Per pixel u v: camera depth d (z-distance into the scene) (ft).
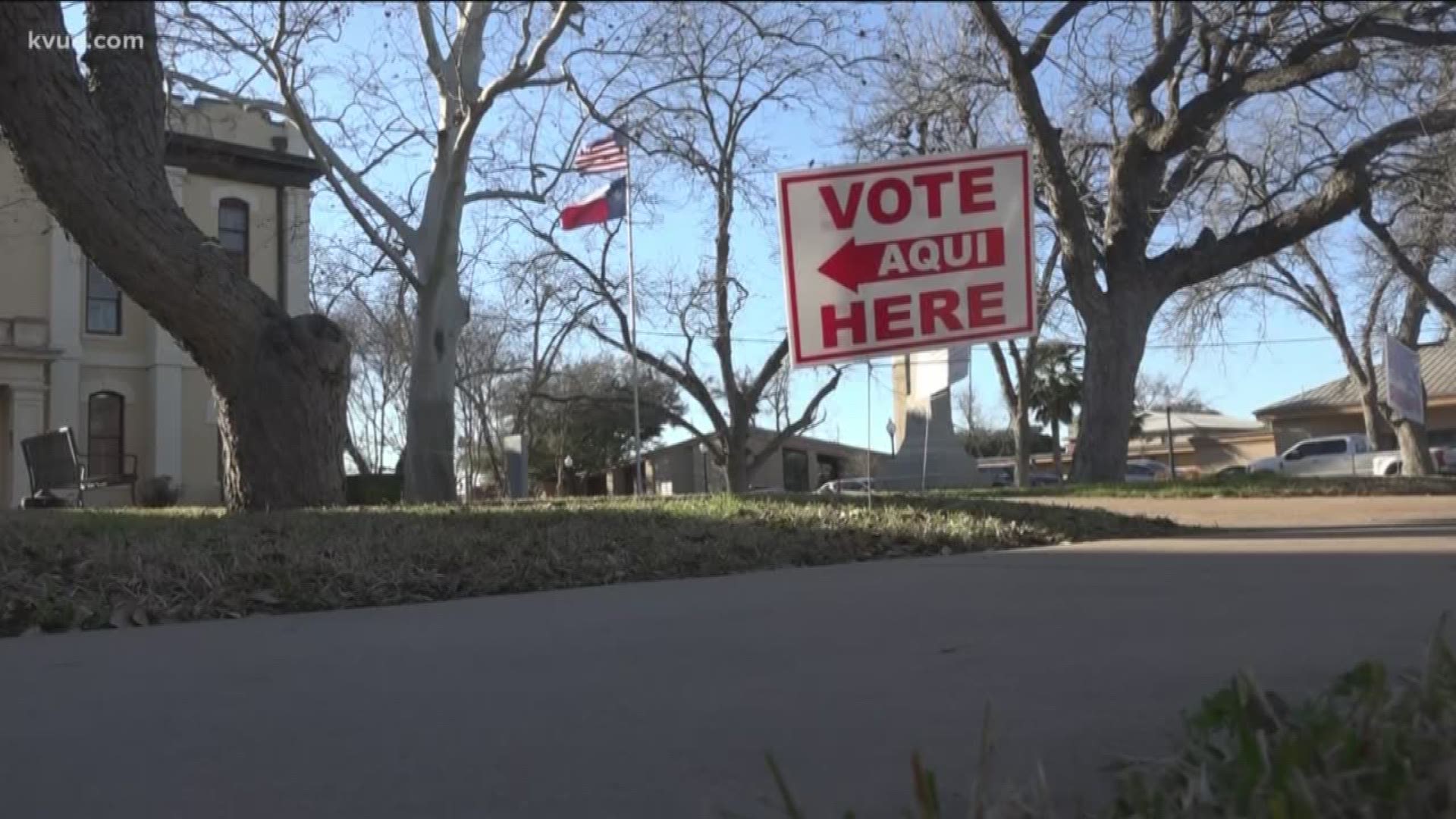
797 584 23.82
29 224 88.94
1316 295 120.47
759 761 10.92
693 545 28.48
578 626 18.98
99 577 21.75
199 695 14.32
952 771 10.37
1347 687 10.25
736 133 99.91
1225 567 24.02
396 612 21.35
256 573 22.93
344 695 14.24
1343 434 162.40
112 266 34.91
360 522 29.48
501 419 181.47
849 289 24.54
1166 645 15.43
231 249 102.78
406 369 159.22
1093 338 65.05
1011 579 23.39
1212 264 65.21
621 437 184.75
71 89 33.06
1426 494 52.70
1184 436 219.00
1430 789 7.73
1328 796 7.56
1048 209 72.59
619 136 63.82
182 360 104.32
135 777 10.97
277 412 36.63
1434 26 53.78
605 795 10.12
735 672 14.94
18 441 95.30
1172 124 61.31
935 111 69.72
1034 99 60.75
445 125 55.72
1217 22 45.42
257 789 10.56
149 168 35.01
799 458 211.41
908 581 23.62
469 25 53.26
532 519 31.24
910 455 94.22
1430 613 16.99
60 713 13.51
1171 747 10.49
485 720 12.82
